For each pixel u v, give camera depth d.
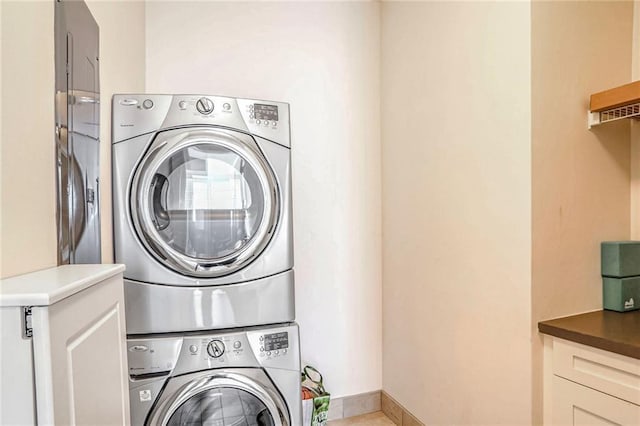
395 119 2.30
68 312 0.60
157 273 1.52
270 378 1.58
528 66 1.43
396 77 2.29
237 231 1.63
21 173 0.75
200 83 2.16
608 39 1.62
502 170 1.56
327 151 2.40
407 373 2.22
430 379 2.02
